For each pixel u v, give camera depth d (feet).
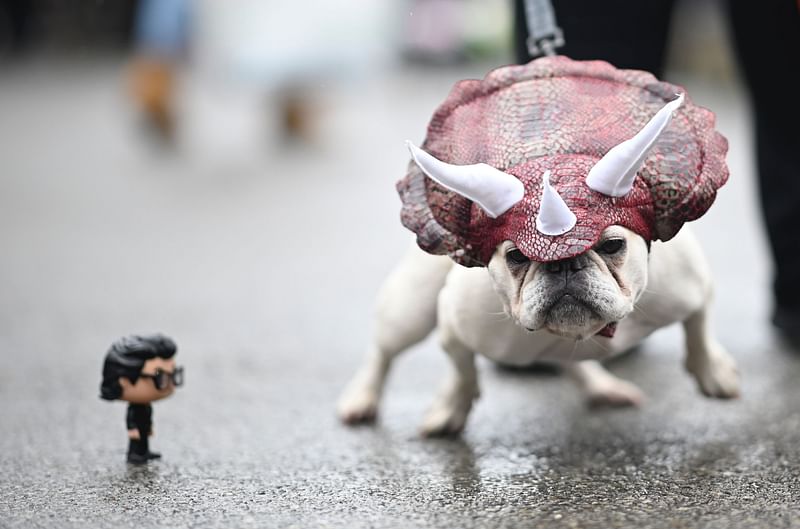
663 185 18.58
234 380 29.07
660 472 21.57
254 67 67.72
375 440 24.26
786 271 31.27
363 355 31.45
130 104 90.38
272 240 48.16
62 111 96.99
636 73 19.86
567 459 22.62
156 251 46.21
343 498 20.45
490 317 21.09
